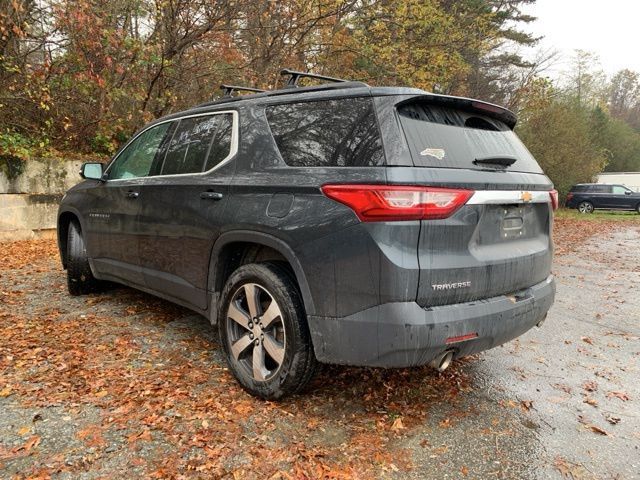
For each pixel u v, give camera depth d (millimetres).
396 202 2205
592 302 5746
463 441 2502
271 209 2654
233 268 3137
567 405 2977
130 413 2592
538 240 3037
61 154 9062
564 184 26422
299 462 2242
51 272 5852
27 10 8859
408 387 3080
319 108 2707
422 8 14227
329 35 12922
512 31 29391
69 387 2854
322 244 2408
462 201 2346
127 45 9047
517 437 2570
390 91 2479
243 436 2424
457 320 2320
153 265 3682
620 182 34594
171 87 10648
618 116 58906
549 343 4156
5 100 8750
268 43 11008
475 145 2648
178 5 9281
